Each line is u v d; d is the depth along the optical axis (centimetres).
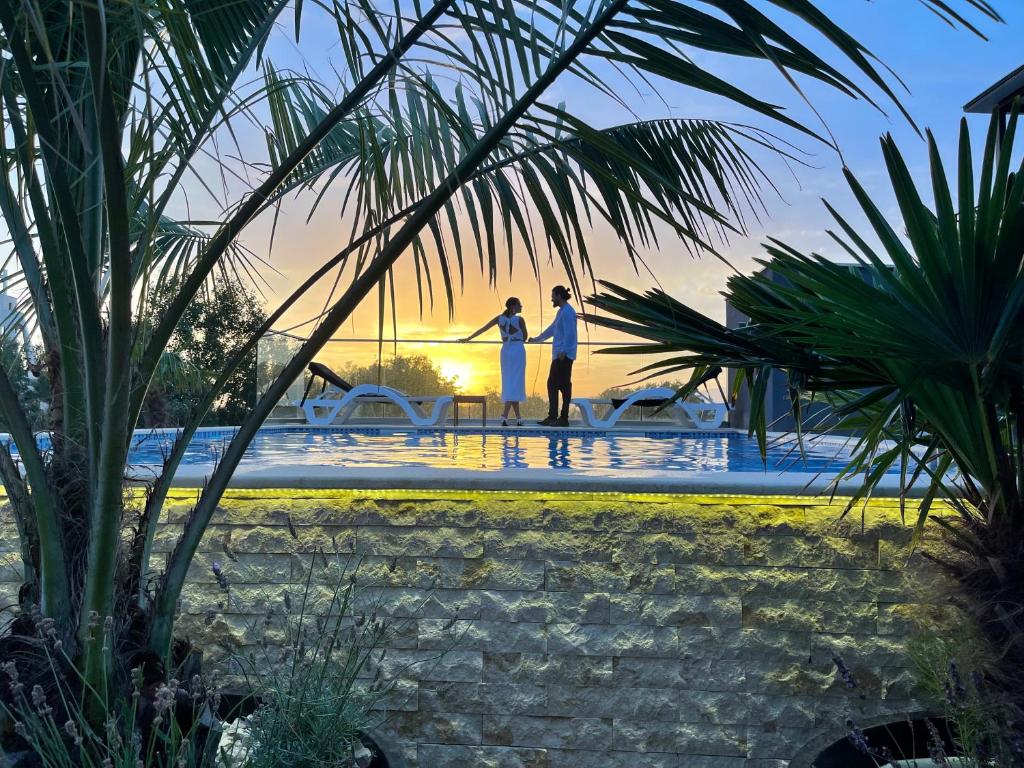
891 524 291
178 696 194
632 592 296
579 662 295
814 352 200
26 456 180
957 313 173
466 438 965
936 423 200
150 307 200
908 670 289
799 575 294
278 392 200
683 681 294
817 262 189
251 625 298
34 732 176
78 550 192
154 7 157
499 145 236
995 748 202
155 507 207
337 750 213
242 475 301
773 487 295
